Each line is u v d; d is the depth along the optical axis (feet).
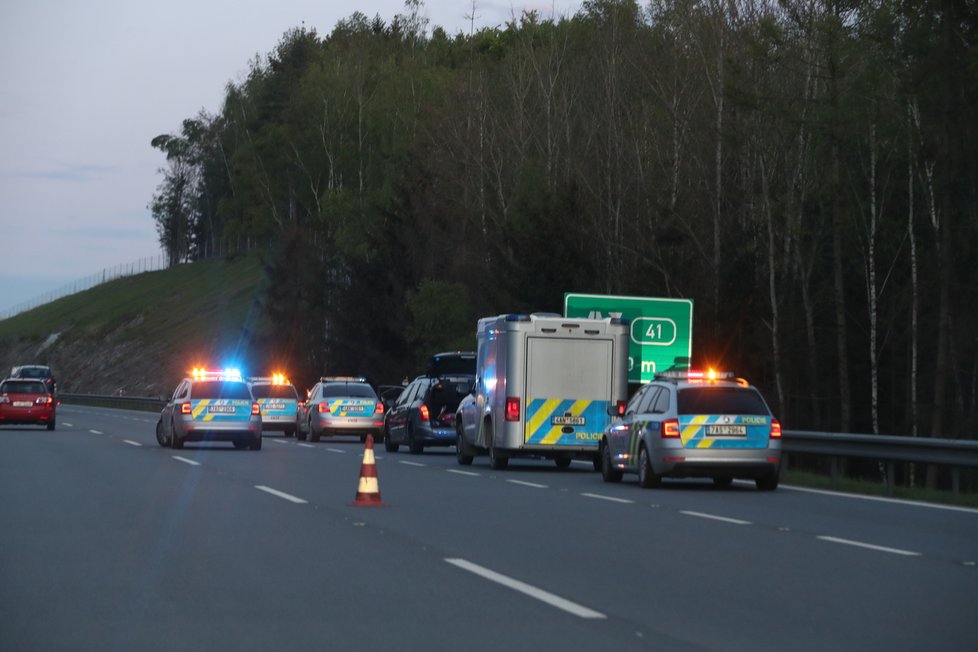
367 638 52.85
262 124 605.73
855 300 339.77
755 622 56.65
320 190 515.91
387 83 493.77
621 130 363.97
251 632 54.13
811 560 76.43
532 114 400.67
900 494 133.90
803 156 311.88
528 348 163.12
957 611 59.52
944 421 286.46
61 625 55.57
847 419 299.79
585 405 163.84
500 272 359.05
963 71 266.57
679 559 76.69
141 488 126.82
